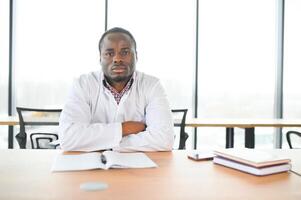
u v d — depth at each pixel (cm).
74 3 409
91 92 160
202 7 429
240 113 439
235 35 436
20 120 266
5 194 76
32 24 403
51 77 407
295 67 442
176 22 427
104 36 156
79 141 131
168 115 153
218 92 435
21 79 404
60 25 407
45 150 130
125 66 153
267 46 442
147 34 421
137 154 124
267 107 443
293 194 79
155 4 422
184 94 432
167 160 115
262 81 441
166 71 427
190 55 431
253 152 108
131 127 140
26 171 96
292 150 140
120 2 415
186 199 74
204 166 107
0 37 395
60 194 76
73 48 410
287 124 316
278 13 441
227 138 338
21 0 400
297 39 444
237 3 436
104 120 162
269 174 97
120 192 78
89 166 101
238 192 80
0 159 112
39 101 407
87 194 76
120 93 162
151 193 78
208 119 360
